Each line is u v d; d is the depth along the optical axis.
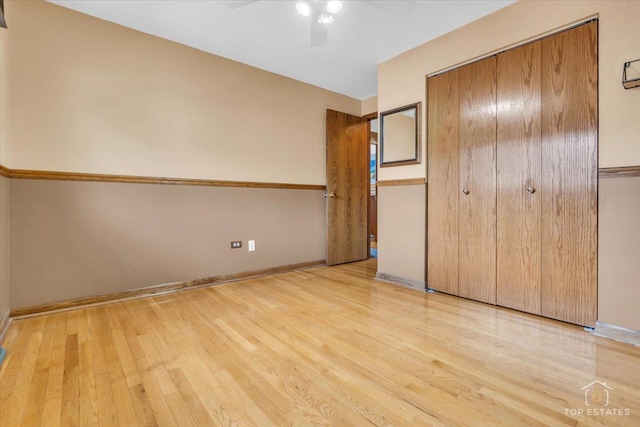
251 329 1.96
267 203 3.47
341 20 2.46
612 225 1.84
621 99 1.80
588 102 1.93
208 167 3.01
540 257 2.17
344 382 1.39
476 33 2.47
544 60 2.13
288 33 2.66
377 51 2.99
